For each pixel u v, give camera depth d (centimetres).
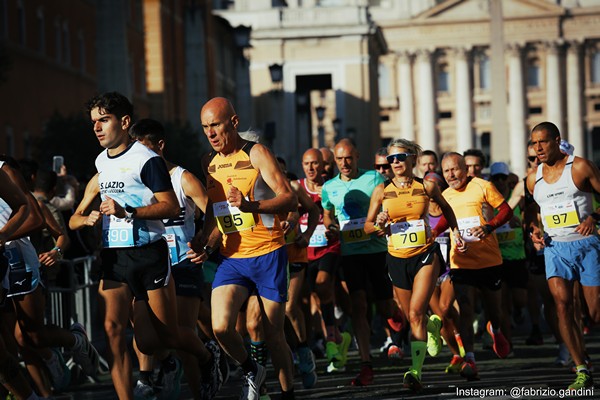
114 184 1983
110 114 1983
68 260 3109
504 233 3584
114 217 1991
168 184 1984
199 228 2886
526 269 3622
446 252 3145
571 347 2358
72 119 8831
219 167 2100
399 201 2514
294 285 2677
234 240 2086
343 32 18912
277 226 2106
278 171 2069
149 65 13800
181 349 2081
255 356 2238
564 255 2386
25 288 2217
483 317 3866
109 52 9694
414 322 2445
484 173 4791
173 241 2208
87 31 12050
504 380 2623
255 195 2089
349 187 2844
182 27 15300
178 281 2212
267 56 19088
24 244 2223
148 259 1983
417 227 2502
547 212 2406
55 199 3447
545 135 2377
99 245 3603
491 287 2867
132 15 12962
